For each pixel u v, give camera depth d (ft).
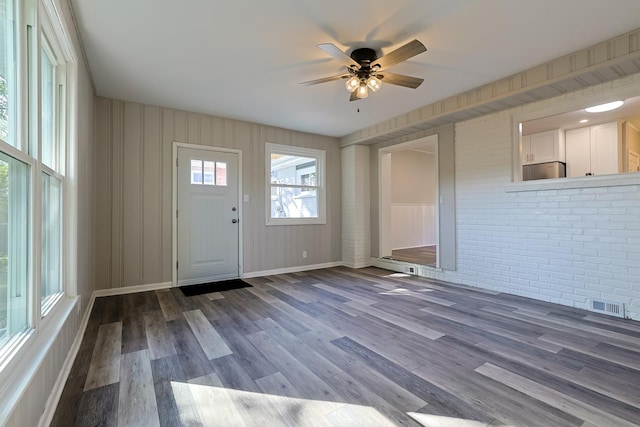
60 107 7.00
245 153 15.20
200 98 12.10
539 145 16.51
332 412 4.90
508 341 7.51
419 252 21.36
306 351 7.05
